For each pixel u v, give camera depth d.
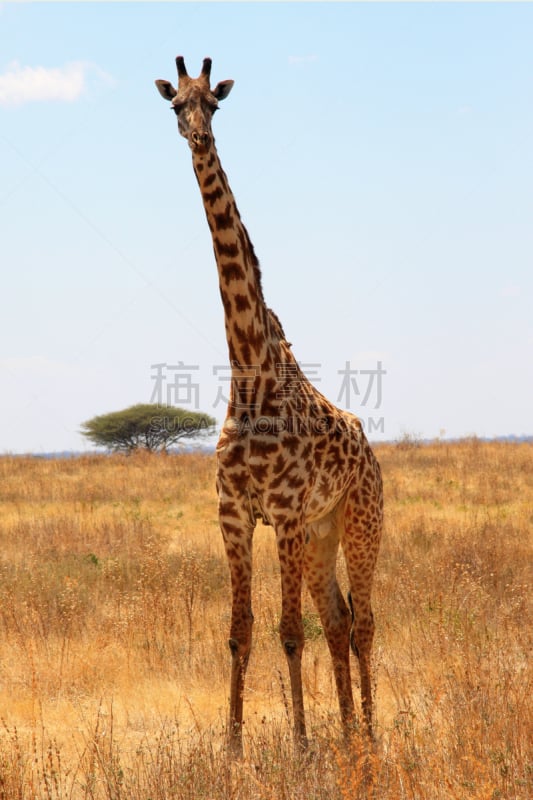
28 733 12.91
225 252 12.85
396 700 13.86
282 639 12.46
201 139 12.29
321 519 14.25
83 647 16.64
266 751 10.91
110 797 10.14
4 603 19.12
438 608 17.64
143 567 22.23
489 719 11.55
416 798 9.76
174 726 13.28
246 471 12.65
